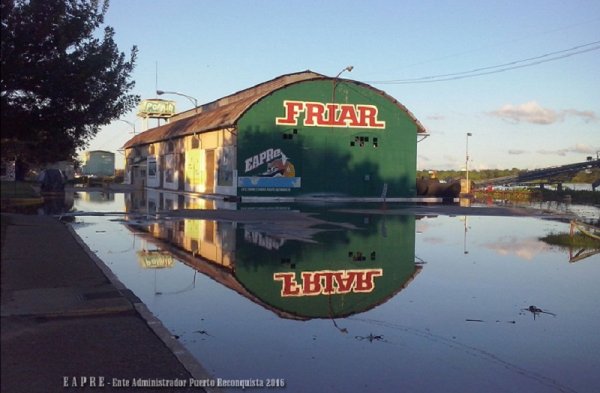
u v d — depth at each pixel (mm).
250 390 5703
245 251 14617
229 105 47438
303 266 12648
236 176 39688
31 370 5664
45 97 14703
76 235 15289
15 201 30672
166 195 45469
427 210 32156
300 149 41500
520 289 10828
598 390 5922
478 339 7559
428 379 6113
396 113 44375
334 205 36094
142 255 13711
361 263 13242
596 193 52000
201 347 6992
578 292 10633
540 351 7125
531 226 23812
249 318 8328
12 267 10492
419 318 8539
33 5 14156
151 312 8188
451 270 12703
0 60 13625
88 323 7305
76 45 15234
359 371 6297
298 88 41281
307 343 7230
